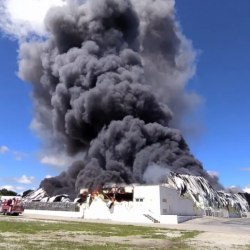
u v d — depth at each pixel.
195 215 79.25
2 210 73.25
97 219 71.88
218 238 35.72
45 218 66.00
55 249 23.77
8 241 27.22
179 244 29.55
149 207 70.38
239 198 100.69
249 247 28.80
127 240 31.89
